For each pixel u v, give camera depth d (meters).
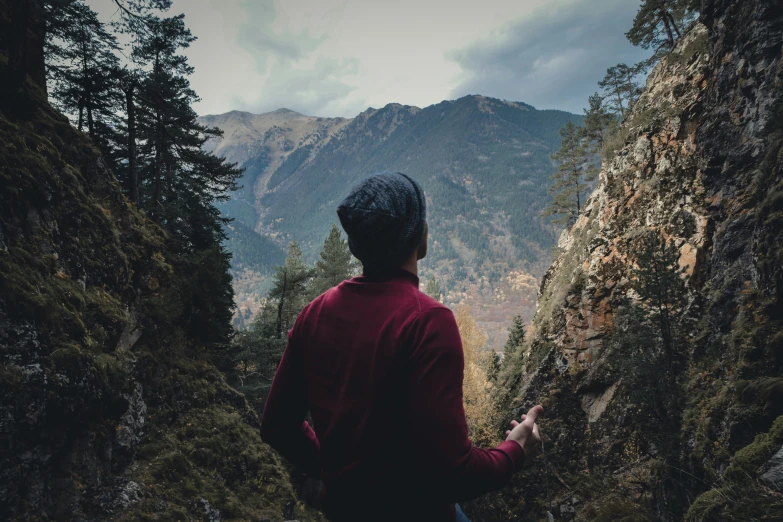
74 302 11.16
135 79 20.17
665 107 26.09
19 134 11.76
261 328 37.44
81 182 14.45
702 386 15.41
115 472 12.16
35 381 8.80
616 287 25.64
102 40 19.19
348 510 0.98
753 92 19.27
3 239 9.78
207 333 20.73
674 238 21.95
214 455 16.03
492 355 41.28
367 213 1.04
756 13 19.12
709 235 20.23
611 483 21.36
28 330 9.14
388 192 1.06
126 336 15.15
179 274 20.14
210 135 25.14
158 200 23.64
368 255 1.09
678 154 23.95
